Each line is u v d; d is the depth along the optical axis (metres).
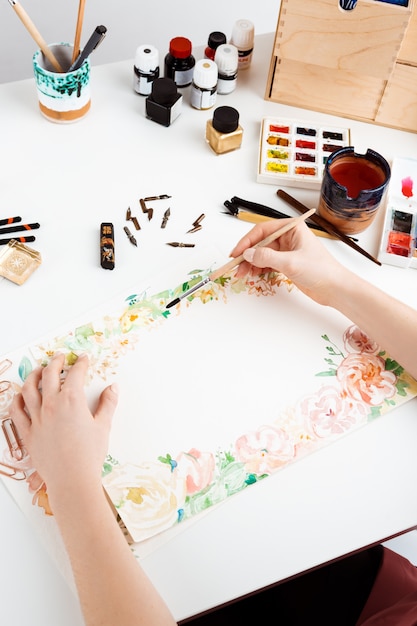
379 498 0.76
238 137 1.01
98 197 0.96
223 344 0.84
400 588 0.91
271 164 1.00
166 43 1.79
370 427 0.80
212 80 1.02
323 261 0.87
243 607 0.94
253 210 0.97
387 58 0.95
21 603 0.68
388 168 0.91
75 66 0.96
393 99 1.03
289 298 0.89
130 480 0.74
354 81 1.02
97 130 1.04
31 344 0.83
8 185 0.96
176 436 0.77
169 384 0.81
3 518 0.72
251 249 0.87
